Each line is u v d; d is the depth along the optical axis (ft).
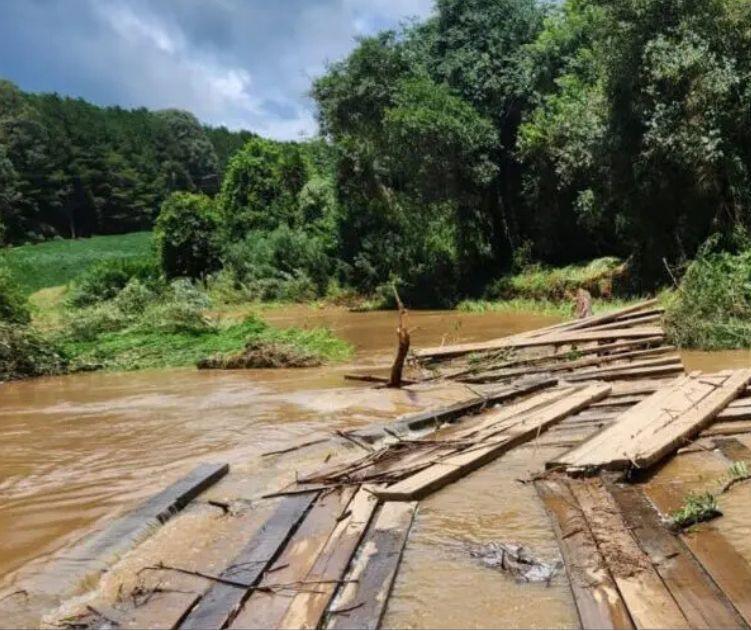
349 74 91.50
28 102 281.13
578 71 79.97
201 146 335.26
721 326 41.01
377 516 17.28
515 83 84.69
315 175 141.38
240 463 22.67
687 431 22.15
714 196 58.75
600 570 13.64
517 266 86.43
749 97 55.47
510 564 14.38
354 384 36.83
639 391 29.19
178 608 13.00
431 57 91.61
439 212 93.25
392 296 93.40
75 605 13.48
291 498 18.71
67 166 256.32
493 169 85.66
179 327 57.93
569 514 16.60
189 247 121.80
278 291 110.52
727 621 11.53
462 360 41.37
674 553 14.16
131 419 30.63
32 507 19.57
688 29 58.13
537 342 40.81
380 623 12.32
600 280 70.79
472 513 17.43
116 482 21.49
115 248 208.64
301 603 12.89
